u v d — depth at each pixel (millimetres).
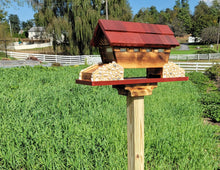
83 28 34469
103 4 37125
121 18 37531
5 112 6887
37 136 5156
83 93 9969
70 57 34188
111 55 2459
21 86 11461
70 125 5863
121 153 4617
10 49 44188
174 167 4410
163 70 2652
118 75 2295
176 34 89000
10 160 4391
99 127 5914
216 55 35969
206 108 9031
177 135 5730
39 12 35250
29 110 7234
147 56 2494
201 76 20797
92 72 2158
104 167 4270
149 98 9703
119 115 6922
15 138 4957
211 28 67625
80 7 34406
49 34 36562
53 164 4195
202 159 4609
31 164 4273
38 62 27969
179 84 14453
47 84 12703
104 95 9383
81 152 4516
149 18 86000
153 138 5219
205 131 6121
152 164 4496
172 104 8859
